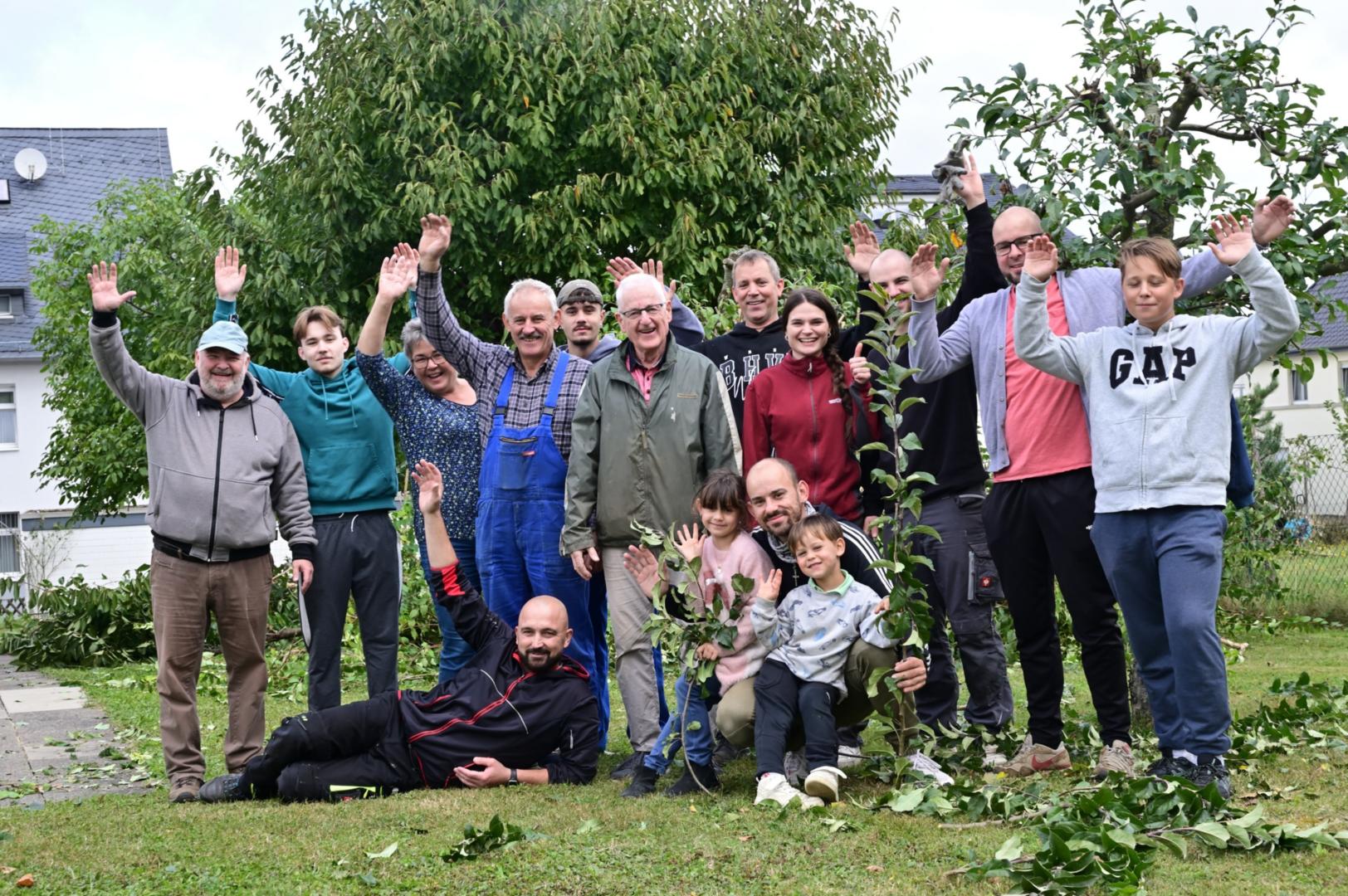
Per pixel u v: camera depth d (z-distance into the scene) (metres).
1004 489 4.60
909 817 3.89
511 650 4.76
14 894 3.37
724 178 15.05
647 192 14.67
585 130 14.49
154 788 5.00
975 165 5.06
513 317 5.23
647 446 4.84
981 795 3.90
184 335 16.11
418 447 5.51
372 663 5.42
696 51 15.30
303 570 5.09
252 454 4.94
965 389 5.06
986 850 3.50
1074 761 4.83
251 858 3.64
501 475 5.14
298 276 14.84
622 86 14.65
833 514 4.74
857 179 16.27
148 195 23.52
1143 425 4.03
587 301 5.58
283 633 11.00
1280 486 11.98
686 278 13.97
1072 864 3.18
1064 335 4.54
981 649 5.12
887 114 16.95
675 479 4.83
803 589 4.37
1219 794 3.64
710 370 4.96
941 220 6.73
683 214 14.17
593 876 3.34
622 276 5.94
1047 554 4.58
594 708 4.73
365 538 5.38
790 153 15.77
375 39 14.88
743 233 15.21
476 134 14.54
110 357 4.71
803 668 4.25
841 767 4.64
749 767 4.90
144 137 36.22
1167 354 4.05
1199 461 3.95
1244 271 3.93
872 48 16.62
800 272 11.54
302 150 14.70
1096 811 3.61
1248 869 3.28
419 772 4.60
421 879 3.38
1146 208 5.83
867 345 5.25
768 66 15.69
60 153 35.00
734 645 4.34
